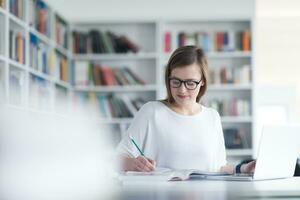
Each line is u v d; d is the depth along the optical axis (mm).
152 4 6402
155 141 2314
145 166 2004
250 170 2080
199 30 6477
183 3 6395
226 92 6426
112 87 6289
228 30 6477
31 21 4953
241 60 6453
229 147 6215
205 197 1046
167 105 2361
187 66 2240
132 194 1080
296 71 7898
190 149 2291
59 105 5879
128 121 6242
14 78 4398
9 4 4398
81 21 6309
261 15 7648
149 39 6477
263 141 1826
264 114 7660
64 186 994
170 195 1086
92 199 880
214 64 6477
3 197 798
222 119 6207
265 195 1138
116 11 6430
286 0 6895
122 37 6359
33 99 4855
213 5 6387
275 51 7895
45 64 5340
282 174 2033
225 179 1870
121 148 2281
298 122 7621
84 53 6355
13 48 4414
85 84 6301
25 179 883
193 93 2273
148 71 6457
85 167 1158
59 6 6066
